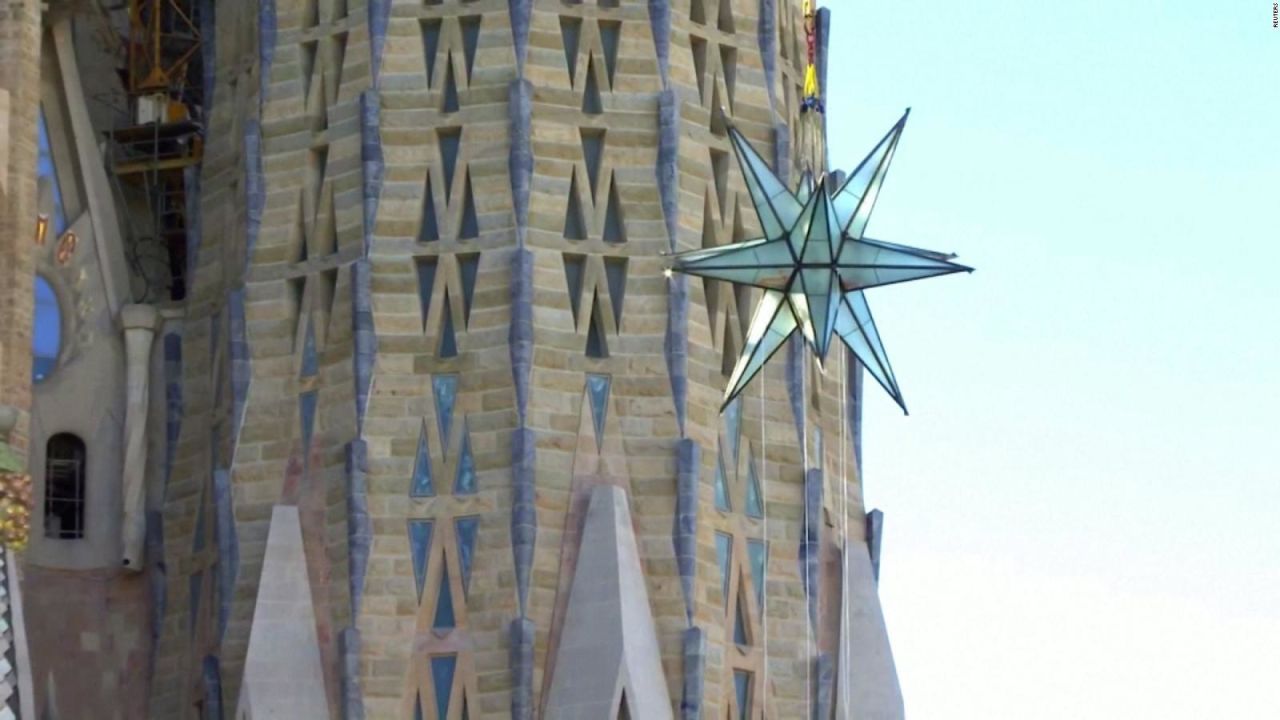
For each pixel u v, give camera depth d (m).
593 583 82.50
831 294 77.38
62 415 90.19
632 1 86.31
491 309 84.12
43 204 91.44
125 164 92.62
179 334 90.06
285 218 86.44
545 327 84.06
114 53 94.06
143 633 88.94
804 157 87.69
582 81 85.56
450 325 84.44
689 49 86.81
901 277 77.75
